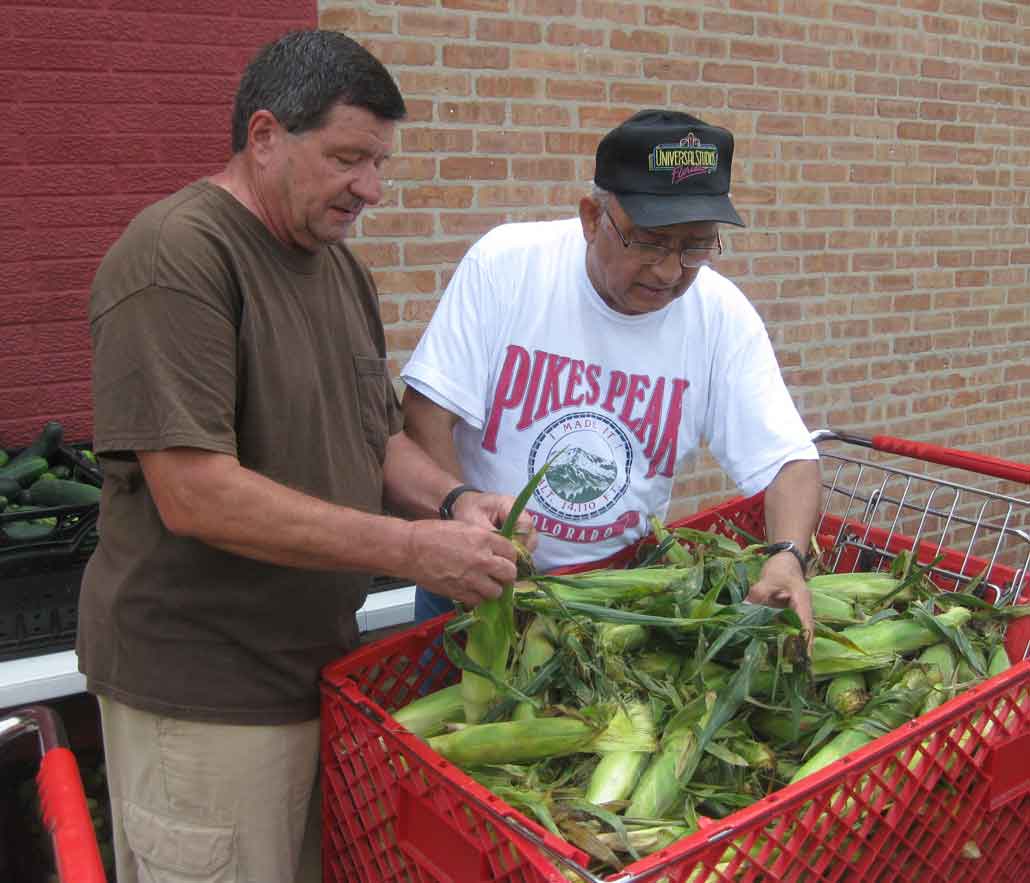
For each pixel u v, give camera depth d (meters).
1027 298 6.01
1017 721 1.83
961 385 5.78
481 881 1.47
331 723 1.80
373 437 2.02
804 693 1.88
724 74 4.55
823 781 1.52
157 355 1.61
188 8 3.32
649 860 1.35
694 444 2.49
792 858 1.51
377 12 3.65
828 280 5.11
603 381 2.31
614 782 1.66
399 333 3.90
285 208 1.73
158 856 1.92
